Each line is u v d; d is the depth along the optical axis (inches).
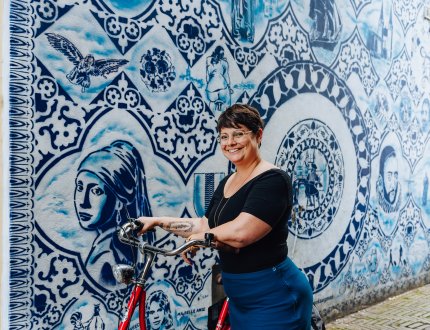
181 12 128.0
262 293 87.1
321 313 173.5
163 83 124.9
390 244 207.0
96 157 113.0
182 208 130.2
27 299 103.0
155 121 123.6
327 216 174.1
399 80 207.3
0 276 101.7
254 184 85.9
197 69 132.3
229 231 82.1
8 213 100.1
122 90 117.0
